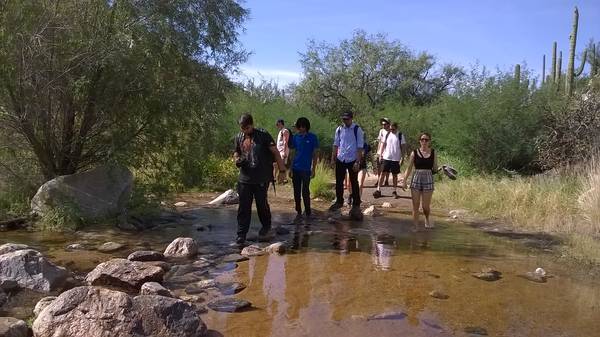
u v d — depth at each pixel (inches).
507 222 391.9
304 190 386.0
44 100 344.2
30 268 208.5
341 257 272.1
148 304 164.4
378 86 1254.9
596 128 579.8
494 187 466.9
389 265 258.5
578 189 430.6
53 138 365.1
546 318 191.6
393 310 194.2
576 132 584.4
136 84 350.6
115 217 344.5
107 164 358.6
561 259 281.3
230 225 359.9
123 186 357.7
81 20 338.3
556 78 966.4
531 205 413.7
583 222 370.9
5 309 184.4
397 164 506.9
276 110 842.8
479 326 182.1
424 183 353.4
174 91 359.6
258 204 312.5
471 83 707.4
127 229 332.2
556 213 386.3
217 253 276.7
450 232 350.3
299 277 233.8
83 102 359.6
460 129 663.8
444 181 565.9
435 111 870.4
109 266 219.3
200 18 384.8
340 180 408.2
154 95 354.3
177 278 228.5
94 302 163.0
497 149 644.1
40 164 371.2
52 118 361.1
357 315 188.4
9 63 322.7
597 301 212.4
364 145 406.9
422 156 352.8
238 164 301.1
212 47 398.6
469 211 432.8
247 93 862.5
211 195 508.1
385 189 554.6
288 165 387.9
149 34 349.4
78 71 341.4
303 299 204.2
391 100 1104.8
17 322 157.9
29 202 351.3
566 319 191.2
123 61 336.5
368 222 379.9
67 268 240.5
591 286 232.7
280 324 178.2
